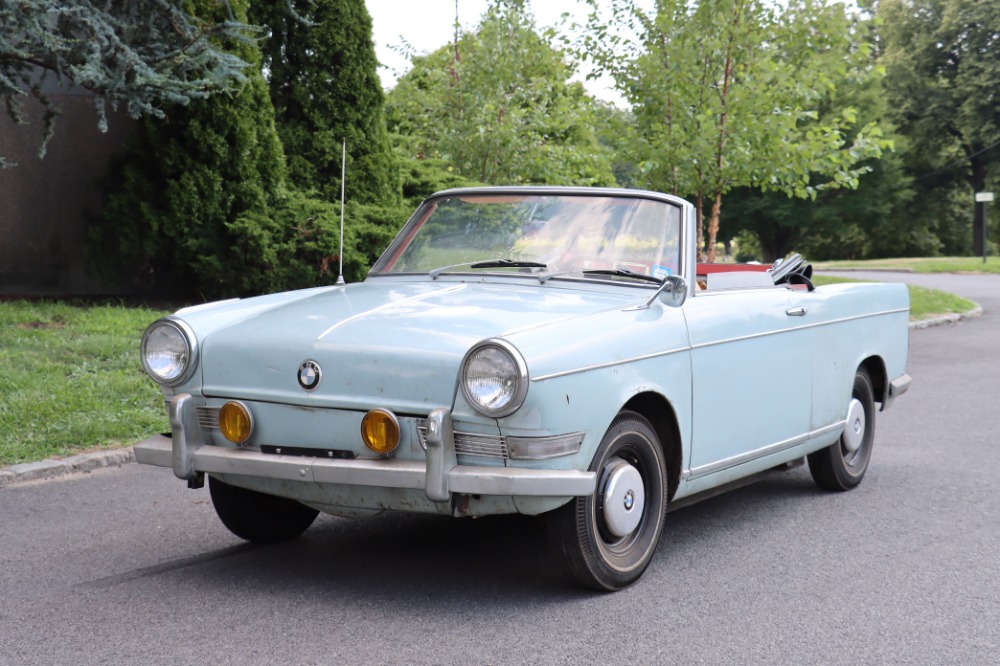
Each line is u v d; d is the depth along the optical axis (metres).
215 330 4.50
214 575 4.63
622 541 4.49
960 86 56.09
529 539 5.24
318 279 12.23
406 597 4.33
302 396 4.14
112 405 7.88
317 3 13.12
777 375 5.48
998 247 70.50
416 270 5.31
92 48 8.75
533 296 4.69
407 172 14.95
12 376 8.18
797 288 6.31
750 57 15.58
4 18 8.32
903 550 5.19
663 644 3.85
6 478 6.43
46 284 12.69
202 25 9.97
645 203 5.14
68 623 4.01
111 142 12.97
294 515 5.19
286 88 13.33
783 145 15.57
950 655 3.81
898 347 6.95
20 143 12.42
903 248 65.94
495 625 4.01
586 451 4.09
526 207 5.32
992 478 6.89
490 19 18.09
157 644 3.79
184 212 11.77
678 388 4.66
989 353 14.21
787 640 3.92
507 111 18.02
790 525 5.68
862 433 6.58
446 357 3.95
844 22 15.52
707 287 5.40
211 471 4.32
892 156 53.28
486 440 3.91
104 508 5.87
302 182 13.20
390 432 3.96
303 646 3.77
